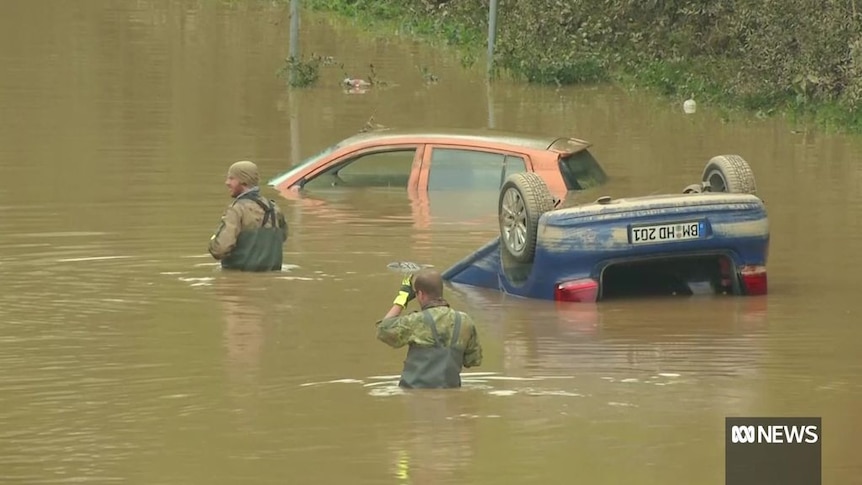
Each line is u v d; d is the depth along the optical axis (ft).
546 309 130.93
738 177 142.00
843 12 269.64
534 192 134.00
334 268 144.15
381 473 86.07
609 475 85.71
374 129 193.16
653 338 119.44
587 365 111.04
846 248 155.43
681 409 98.84
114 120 235.20
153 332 119.55
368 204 176.35
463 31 355.77
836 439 92.84
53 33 347.56
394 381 106.11
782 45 272.31
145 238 155.94
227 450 90.38
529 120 244.63
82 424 95.86
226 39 345.92
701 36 308.19
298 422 96.07
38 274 140.15
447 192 181.68
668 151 216.33
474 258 140.67
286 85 277.85
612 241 131.13
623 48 314.76
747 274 134.41
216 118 238.89
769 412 98.12
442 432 93.86
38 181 186.39
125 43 332.80
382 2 405.80
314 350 114.42
